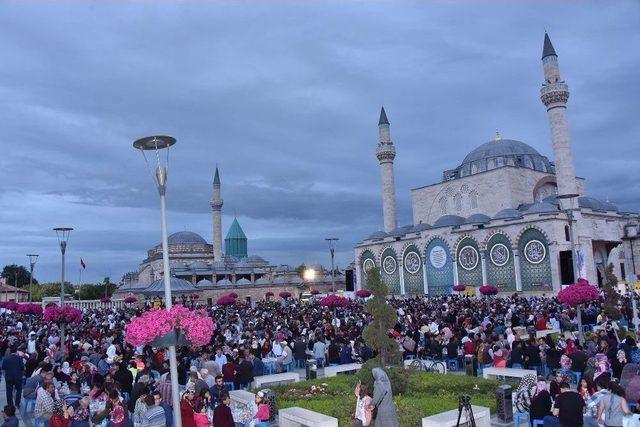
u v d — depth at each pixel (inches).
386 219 3841.0
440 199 3836.1
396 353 740.0
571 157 2758.4
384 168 3875.5
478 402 664.4
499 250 2844.5
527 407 591.2
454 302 2039.9
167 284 463.8
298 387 789.2
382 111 3914.9
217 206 4837.6
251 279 4734.3
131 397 614.9
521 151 3880.4
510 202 3378.4
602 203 3321.9
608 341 812.6
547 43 2834.6
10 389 788.0
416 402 646.5
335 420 573.0
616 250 3142.2
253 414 620.1
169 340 433.7
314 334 1195.3
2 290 4207.7
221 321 1636.3
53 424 521.0
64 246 1409.9
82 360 813.9
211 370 768.3
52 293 5044.3
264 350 1048.2
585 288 1046.4
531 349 824.3
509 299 2354.8
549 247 2596.0
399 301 2610.7
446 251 3129.9
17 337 1230.3
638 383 549.0
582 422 459.2
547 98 2805.1
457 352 975.6
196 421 529.0
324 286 4670.3
